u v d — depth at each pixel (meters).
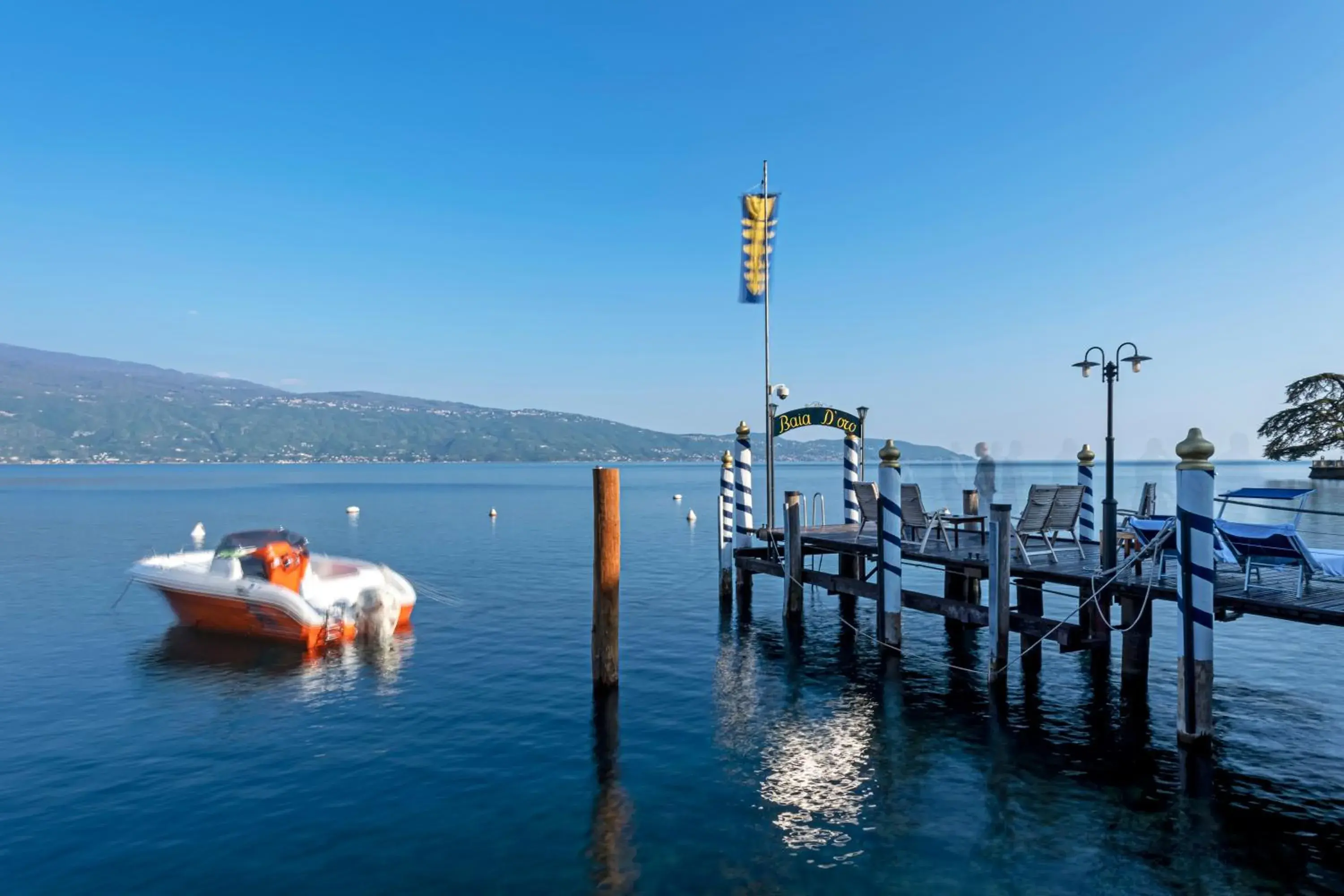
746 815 7.74
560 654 14.40
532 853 7.02
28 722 10.78
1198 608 8.66
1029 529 12.85
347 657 14.29
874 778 8.63
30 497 83.50
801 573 16.08
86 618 18.14
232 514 56.41
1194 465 8.62
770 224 20.97
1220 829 7.36
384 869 6.77
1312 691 11.52
